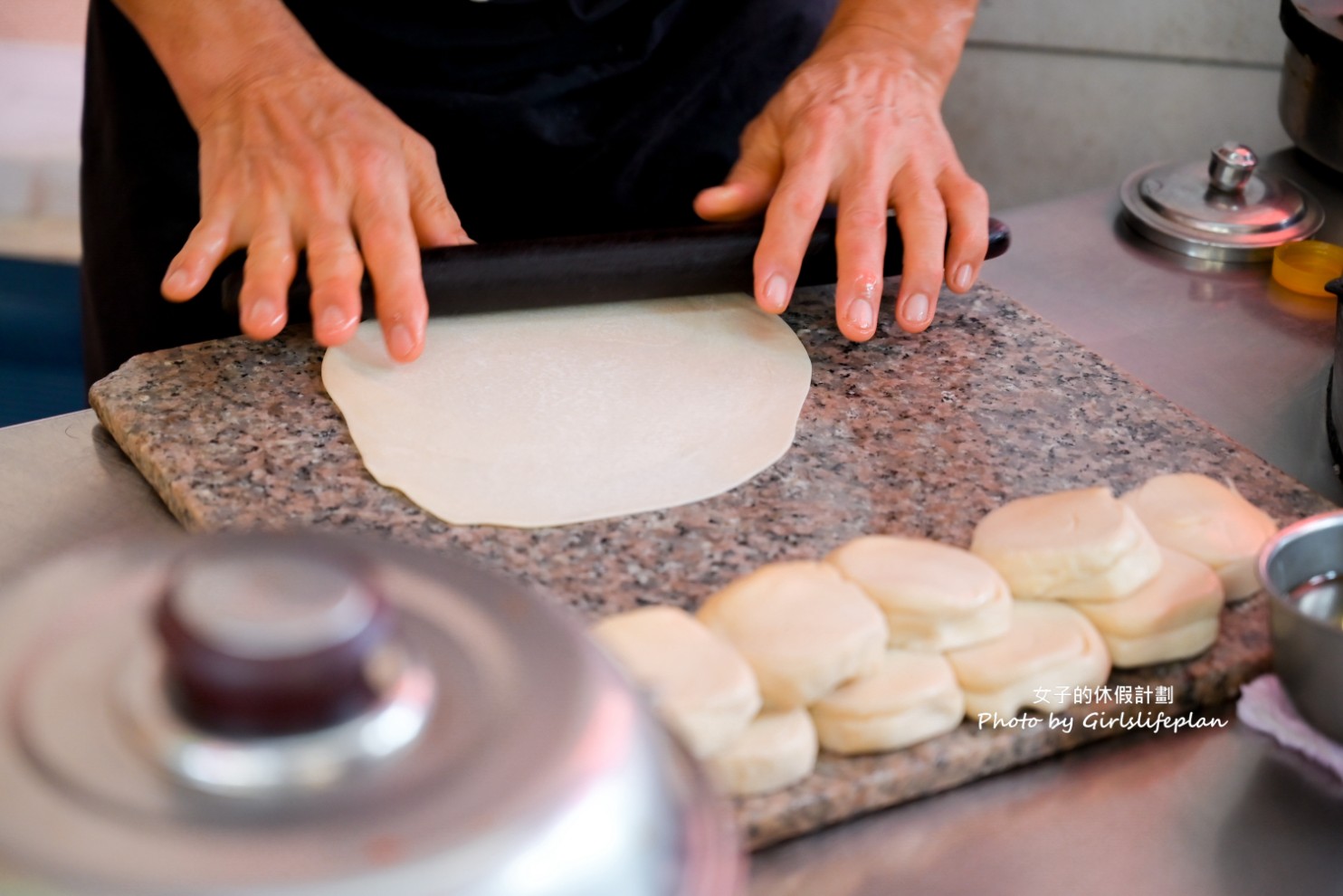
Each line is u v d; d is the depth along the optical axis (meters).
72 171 1.95
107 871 0.32
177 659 0.34
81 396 2.05
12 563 0.76
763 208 1.11
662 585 0.74
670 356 0.97
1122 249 1.26
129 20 1.20
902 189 1.07
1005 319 1.06
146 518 0.81
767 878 0.57
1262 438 0.95
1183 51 1.91
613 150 1.35
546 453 0.85
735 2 1.34
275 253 0.93
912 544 0.70
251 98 1.04
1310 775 0.64
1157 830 0.60
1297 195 1.31
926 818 0.61
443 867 0.33
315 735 0.34
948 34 1.23
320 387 0.91
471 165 1.33
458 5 1.25
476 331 0.98
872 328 0.97
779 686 0.60
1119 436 0.91
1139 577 0.69
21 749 0.34
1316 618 0.61
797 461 0.86
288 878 0.32
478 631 0.39
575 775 0.36
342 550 0.38
